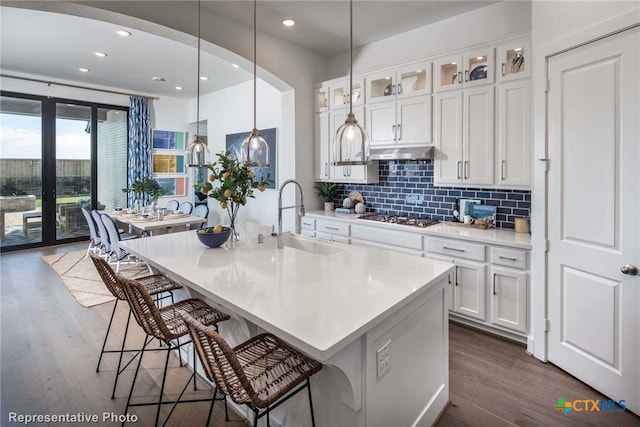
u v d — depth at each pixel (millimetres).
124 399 2178
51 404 2125
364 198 4488
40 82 5840
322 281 1771
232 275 1870
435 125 3430
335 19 3604
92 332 3043
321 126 4512
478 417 2004
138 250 2453
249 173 2627
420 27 3785
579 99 2207
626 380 2016
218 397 2180
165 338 1734
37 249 6059
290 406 1767
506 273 2785
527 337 2697
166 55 4734
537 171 2527
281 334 1253
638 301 1938
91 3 2686
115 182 6898
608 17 2008
